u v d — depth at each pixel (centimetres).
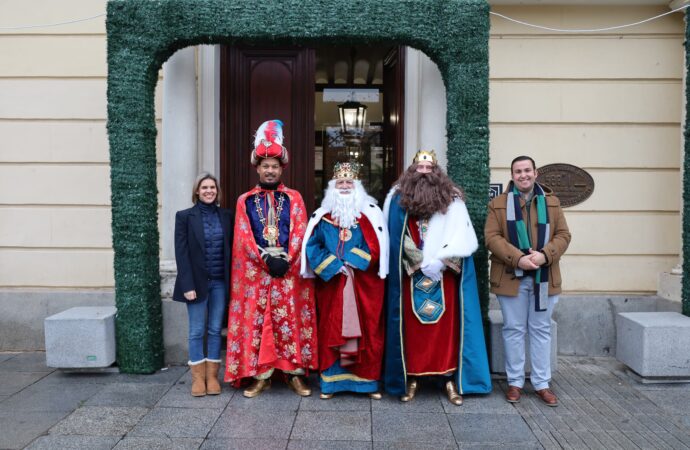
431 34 432
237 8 428
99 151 530
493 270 407
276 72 556
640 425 364
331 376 407
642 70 517
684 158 461
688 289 456
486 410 388
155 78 455
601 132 520
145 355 455
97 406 394
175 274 493
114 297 529
